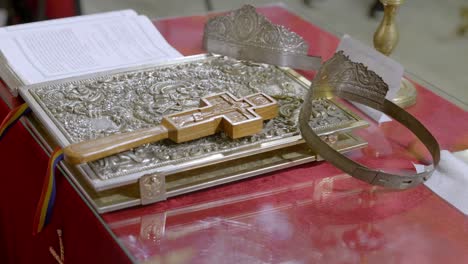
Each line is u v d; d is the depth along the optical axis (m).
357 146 1.00
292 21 1.53
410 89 1.20
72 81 1.09
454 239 0.86
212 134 0.94
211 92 1.09
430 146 1.00
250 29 1.19
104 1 2.90
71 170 0.89
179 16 1.51
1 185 1.25
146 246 0.81
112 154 0.88
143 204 0.86
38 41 1.25
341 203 0.91
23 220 1.18
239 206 0.89
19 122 1.06
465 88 2.36
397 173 0.98
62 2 2.07
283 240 0.84
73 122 0.97
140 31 1.34
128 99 1.05
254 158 0.96
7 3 2.12
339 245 0.84
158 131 0.91
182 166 0.87
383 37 1.18
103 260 0.86
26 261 1.25
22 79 1.11
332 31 1.49
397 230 0.87
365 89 1.04
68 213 0.93
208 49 1.24
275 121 0.99
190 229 0.85
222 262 0.80
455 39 2.76
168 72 1.15
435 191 0.95
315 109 1.03
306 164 0.98
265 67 1.18
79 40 1.28
